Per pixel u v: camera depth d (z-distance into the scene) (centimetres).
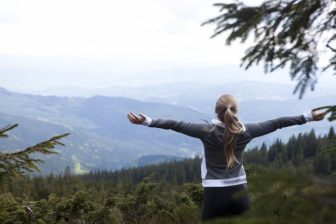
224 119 448
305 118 468
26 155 495
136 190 1033
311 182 206
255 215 216
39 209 777
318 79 262
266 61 273
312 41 273
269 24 259
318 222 184
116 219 905
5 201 580
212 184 446
